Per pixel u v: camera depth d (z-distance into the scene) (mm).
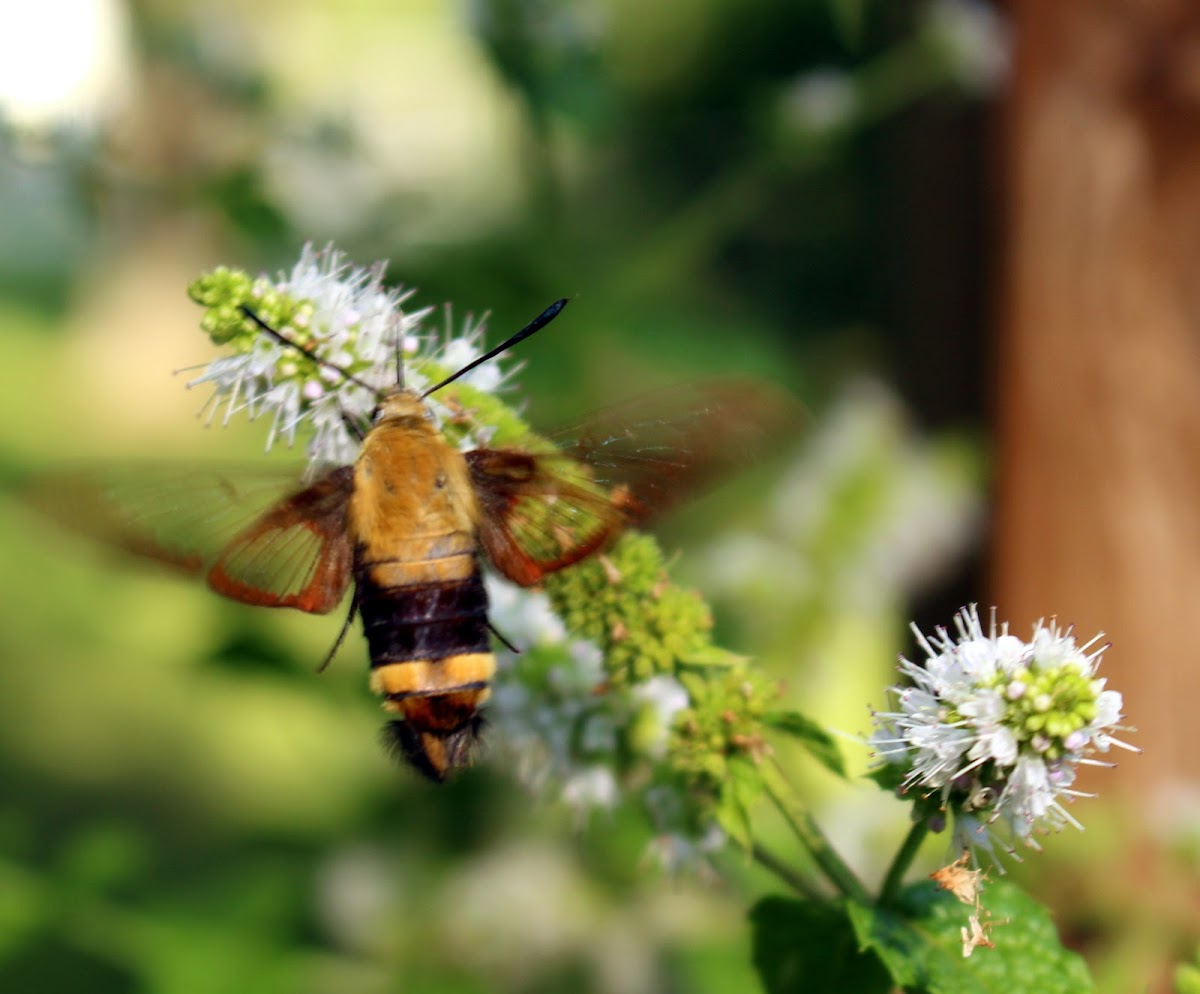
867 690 346
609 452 230
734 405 226
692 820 240
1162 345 328
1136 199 329
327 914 310
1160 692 323
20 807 485
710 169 536
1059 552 333
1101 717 216
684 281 477
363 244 326
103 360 690
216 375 234
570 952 302
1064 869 279
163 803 484
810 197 491
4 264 680
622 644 232
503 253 327
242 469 231
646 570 233
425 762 226
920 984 220
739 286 489
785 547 331
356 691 315
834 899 233
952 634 239
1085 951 280
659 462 228
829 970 229
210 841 460
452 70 580
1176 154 328
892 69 362
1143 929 277
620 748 240
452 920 304
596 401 328
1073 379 332
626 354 339
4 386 669
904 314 421
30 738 516
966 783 218
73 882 298
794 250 495
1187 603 324
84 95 333
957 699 217
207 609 316
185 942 300
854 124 358
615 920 302
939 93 383
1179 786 310
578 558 230
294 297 235
